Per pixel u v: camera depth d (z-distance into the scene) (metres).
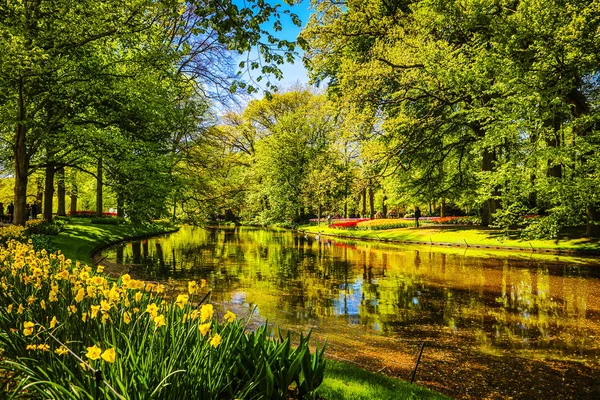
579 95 18.34
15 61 9.45
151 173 15.44
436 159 27.64
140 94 14.95
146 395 2.40
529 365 6.60
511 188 18.44
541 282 13.81
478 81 18.59
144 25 11.84
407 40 20.50
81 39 11.02
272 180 48.50
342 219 50.25
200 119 21.28
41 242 12.16
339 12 22.28
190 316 3.33
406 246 26.69
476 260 19.39
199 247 24.36
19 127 14.48
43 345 2.91
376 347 7.29
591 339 7.93
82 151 16.73
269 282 13.40
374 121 22.12
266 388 3.01
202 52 19.94
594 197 15.23
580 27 12.62
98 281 3.63
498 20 15.38
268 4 6.08
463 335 8.12
